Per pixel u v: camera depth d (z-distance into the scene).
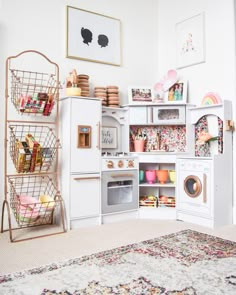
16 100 2.43
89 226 2.57
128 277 1.50
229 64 2.78
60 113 2.65
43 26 2.68
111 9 3.12
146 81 3.39
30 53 2.60
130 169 2.86
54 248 1.98
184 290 1.36
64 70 2.80
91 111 2.62
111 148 3.06
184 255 1.80
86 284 1.43
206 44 2.98
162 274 1.53
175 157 2.88
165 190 3.21
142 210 2.91
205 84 2.99
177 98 3.12
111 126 3.07
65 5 2.81
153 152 2.94
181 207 2.79
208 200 2.56
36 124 2.62
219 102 2.81
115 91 2.99
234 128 2.73
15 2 2.53
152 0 3.47
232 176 2.71
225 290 1.35
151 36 3.45
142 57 3.36
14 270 1.61
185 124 3.00
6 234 2.32
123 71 3.21
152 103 2.99
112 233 2.34
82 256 1.80
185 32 3.19
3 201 2.42
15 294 1.33
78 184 2.53
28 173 2.39
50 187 2.68
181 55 3.22
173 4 3.33
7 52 2.48
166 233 2.31
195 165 2.67
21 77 2.55
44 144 2.66
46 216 2.54
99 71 3.03
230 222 2.67
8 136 2.48
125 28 3.24
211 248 1.93
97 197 2.64
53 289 1.38
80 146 2.54
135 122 3.03
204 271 1.56
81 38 2.89
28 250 1.94
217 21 2.88
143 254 1.82
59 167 2.65
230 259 1.73
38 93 2.34
